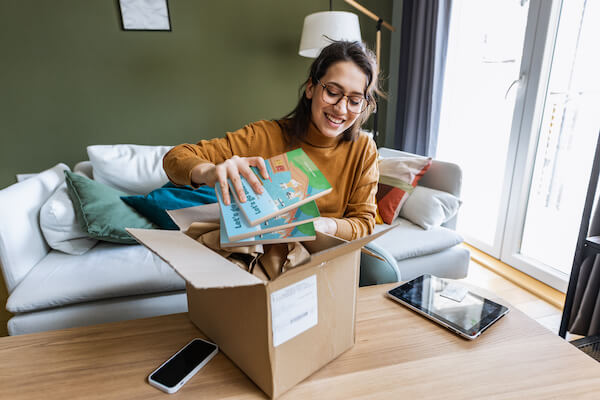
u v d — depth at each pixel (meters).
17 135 2.49
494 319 0.75
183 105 2.76
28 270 1.43
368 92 0.89
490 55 2.34
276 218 0.59
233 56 2.77
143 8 2.48
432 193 1.92
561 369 0.62
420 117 2.66
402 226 1.90
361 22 3.02
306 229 0.59
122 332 0.71
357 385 0.58
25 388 0.57
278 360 0.53
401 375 0.60
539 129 2.02
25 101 2.44
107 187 1.70
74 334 0.71
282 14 2.79
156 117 2.73
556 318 1.73
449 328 0.72
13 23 2.31
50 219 1.51
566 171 2.02
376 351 0.66
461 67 2.59
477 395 0.56
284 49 2.87
